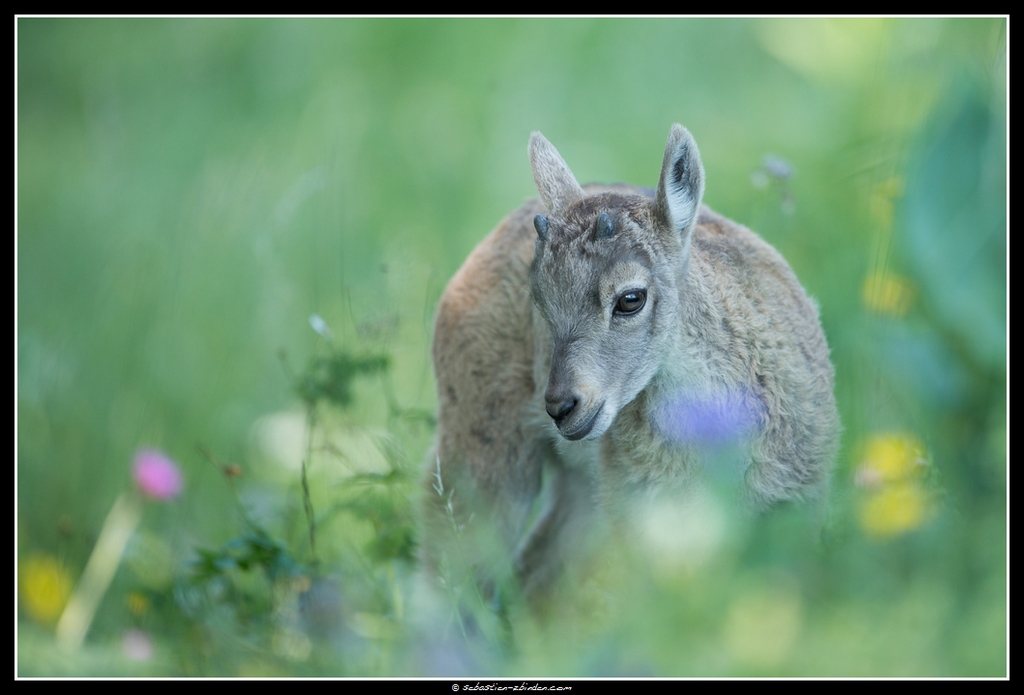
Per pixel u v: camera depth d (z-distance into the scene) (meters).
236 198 17.16
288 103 20.91
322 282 15.48
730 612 7.55
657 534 8.77
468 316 10.67
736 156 16.25
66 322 16.09
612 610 8.82
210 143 20.17
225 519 12.66
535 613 10.43
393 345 12.63
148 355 15.19
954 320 8.70
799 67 16.92
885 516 8.20
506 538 10.70
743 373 9.34
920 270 8.81
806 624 7.48
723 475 9.10
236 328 15.43
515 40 21.47
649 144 19.36
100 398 14.82
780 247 12.45
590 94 20.86
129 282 16.09
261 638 9.66
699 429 9.27
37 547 13.30
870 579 7.88
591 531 10.73
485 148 19.62
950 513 8.37
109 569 11.31
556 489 11.11
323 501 11.43
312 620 9.65
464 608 9.77
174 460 13.74
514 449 10.62
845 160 13.98
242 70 22.23
